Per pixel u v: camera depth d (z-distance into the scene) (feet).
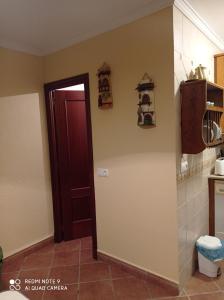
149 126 6.82
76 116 10.30
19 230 8.98
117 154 7.70
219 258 7.40
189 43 7.09
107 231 8.34
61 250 9.58
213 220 9.00
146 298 6.73
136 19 6.76
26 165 9.17
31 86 9.22
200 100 6.26
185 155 7.00
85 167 10.62
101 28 7.49
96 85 7.97
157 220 6.99
